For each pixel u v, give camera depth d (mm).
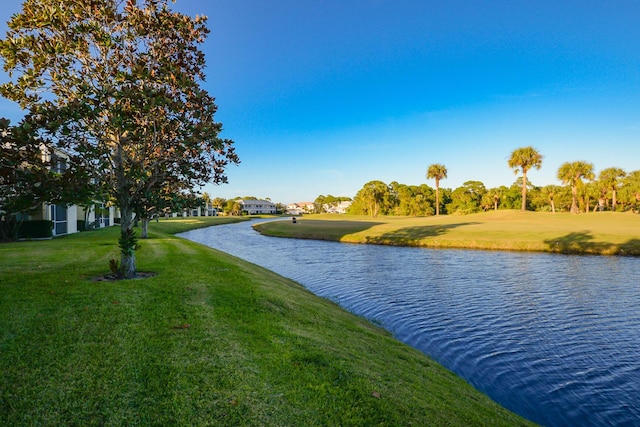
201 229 59125
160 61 9227
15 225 18969
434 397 5406
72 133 8102
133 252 9828
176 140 9523
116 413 3789
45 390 4086
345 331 8180
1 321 5844
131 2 9016
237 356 5266
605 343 9570
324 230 45906
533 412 6414
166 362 4895
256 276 12289
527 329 10578
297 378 4883
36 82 8266
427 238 34219
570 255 25656
